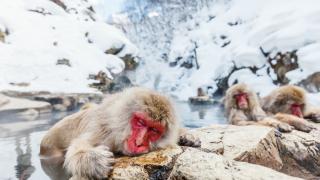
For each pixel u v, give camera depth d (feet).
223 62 40.65
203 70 43.62
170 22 58.65
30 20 40.40
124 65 42.73
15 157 12.54
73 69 35.76
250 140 11.89
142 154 9.75
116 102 10.42
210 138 12.44
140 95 9.85
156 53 56.70
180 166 9.07
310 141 13.14
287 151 12.73
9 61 33.06
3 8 39.60
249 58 37.60
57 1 47.09
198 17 55.72
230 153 11.10
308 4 39.55
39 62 34.37
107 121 10.34
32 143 14.80
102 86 36.83
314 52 32.78
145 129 9.57
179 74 48.39
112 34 44.75
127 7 61.77
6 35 36.88
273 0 44.55
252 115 16.58
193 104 32.60
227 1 53.62
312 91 31.12
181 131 11.57
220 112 26.14
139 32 59.88
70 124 12.65
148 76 50.80
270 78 35.78
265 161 11.59
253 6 46.32
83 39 42.19
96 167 9.16
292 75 33.01
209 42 47.32
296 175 12.37
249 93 16.61
